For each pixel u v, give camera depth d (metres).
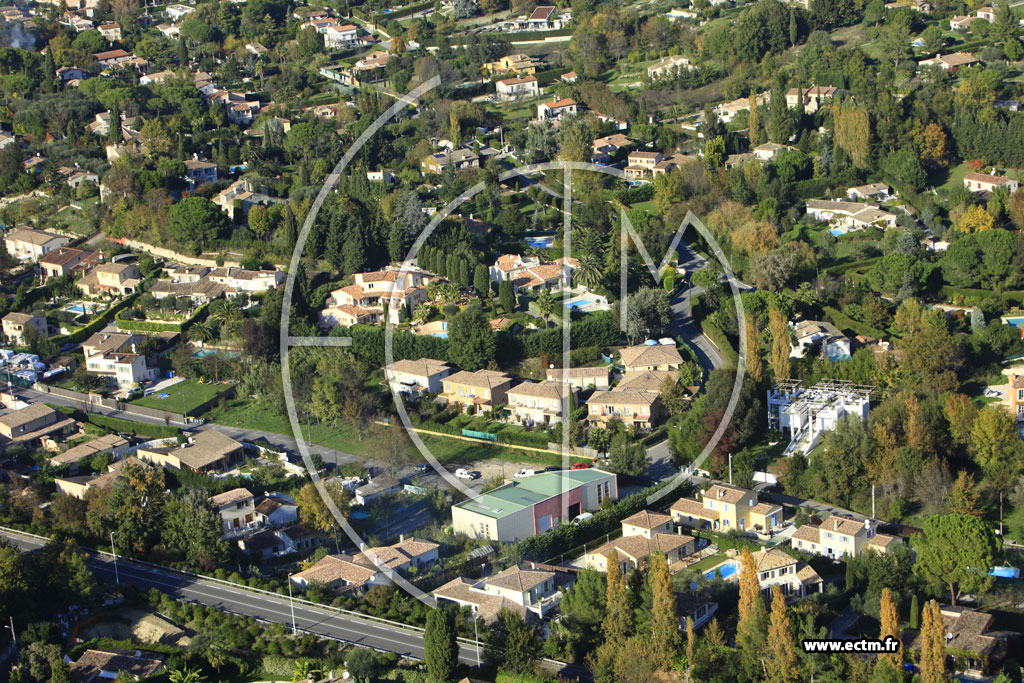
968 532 133.00
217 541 149.62
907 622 128.75
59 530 156.50
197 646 129.12
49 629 132.62
